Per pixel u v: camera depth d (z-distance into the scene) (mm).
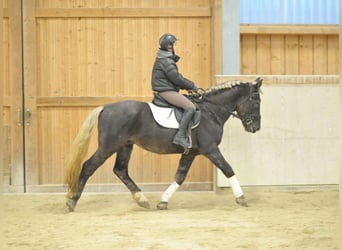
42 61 10633
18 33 10461
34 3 10492
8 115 10562
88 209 8719
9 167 10602
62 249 5770
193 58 10781
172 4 10703
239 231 6680
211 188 10836
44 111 10648
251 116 8766
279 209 8531
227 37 10484
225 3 10461
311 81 10430
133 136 8359
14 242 6148
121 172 8719
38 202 9484
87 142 8062
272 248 5703
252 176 10398
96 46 10688
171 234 6512
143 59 10727
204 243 5977
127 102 8367
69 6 10617
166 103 8484
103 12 10617
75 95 10688
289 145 10438
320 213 8109
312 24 10852
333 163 10516
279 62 10938
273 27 10734
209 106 8602
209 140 8500
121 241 6129
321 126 10469
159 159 10789
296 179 10477
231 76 10156
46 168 10703
